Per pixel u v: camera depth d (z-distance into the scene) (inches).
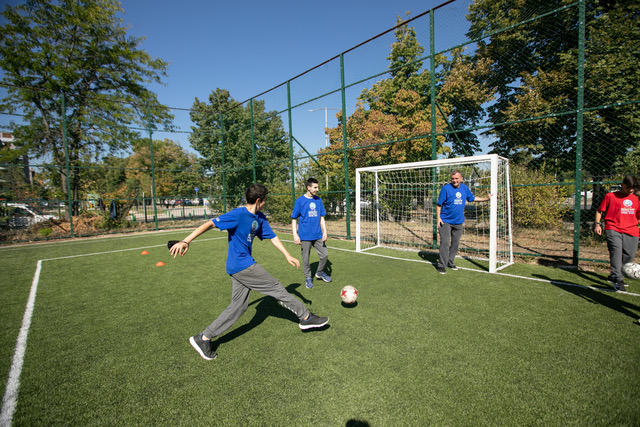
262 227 117.8
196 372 101.0
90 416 81.7
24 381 98.6
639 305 144.9
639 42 315.3
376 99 653.3
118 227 562.9
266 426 75.7
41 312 158.4
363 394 86.4
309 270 187.3
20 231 472.4
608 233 165.2
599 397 82.6
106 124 569.3
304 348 113.7
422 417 76.9
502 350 107.6
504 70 420.8
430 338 118.0
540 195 346.6
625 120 324.8
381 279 200.1
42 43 564.1
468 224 351.6
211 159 1019.9
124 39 653.9
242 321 140.8
